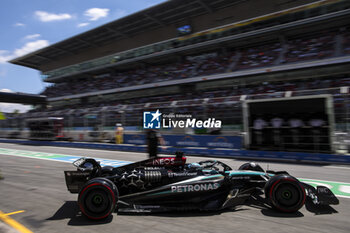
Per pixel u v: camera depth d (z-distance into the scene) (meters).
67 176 4.34
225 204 4.05
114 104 34.88
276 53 24.11
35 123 20.66
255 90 23.95
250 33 24.83
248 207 4.24
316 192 4.12
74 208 4.34
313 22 21.48
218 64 27.39
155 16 30.27
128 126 15.69
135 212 3.98
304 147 9.36
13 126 23.36
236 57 26.98
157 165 4.73
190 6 27.88
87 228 3.48
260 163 8.91
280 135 9.85
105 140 16.67
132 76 35.72
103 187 3.69
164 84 30.06
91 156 11.77
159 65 36.22
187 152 11.88
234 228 3.43
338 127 10.12
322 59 20.25
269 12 24.62
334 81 20.39
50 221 3.75
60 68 45.94
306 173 7.13
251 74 23.95
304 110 9.35
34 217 3.93
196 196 4.26
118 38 37.25
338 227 3.45
